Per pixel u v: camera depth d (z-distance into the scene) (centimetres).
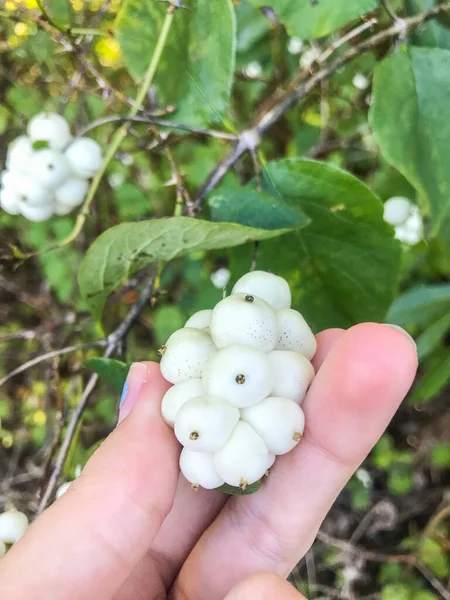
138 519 9
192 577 11
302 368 9
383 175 17
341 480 10
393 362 9
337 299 13
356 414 9
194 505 12
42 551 8
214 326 9
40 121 12
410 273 20
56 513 8
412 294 17
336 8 10
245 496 11
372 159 20
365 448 10
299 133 19
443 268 19
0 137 19
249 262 12
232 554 11
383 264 12
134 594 11
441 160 11
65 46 12
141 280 18
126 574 9
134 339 22
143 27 12
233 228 10
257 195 11
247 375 8
